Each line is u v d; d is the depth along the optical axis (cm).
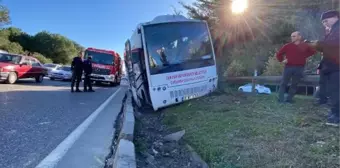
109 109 986
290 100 786
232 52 2488
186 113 775
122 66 2812
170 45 911
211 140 514
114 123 743
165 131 685
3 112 782
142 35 908
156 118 841
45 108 905
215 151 458
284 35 2442
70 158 455
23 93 1286
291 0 2359
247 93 1000
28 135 571
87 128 667
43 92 1405
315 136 475
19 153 464
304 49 748
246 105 776
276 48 2400
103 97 1377
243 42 2495
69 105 1015
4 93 1233
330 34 554
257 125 560
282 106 732
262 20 2450
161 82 881
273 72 2080
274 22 2445
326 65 564
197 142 527
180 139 584
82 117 802
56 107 945
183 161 466
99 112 906
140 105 1014
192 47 931
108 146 530
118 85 2622
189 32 938
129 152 435
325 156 392
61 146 514
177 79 897
